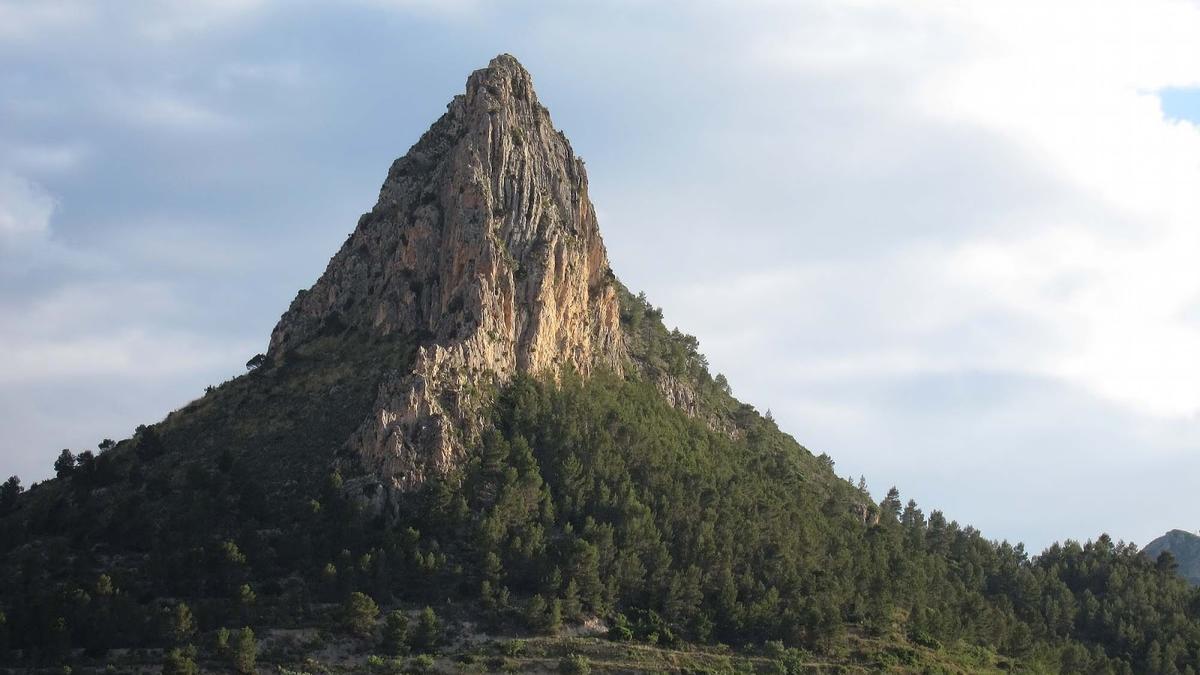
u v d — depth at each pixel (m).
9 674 189.25
